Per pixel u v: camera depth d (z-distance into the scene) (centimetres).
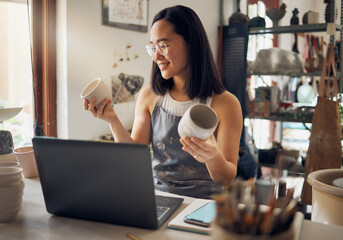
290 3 486
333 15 314
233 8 436
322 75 250
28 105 256
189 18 151
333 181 145
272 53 368
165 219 103
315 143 245
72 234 95
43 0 251
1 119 153
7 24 240
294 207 73
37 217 107
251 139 405
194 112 113
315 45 426
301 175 299
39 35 254
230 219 65
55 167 102
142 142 172
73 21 257
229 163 140
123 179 95
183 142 110
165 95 166
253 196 74
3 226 101
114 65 294
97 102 148
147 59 330
